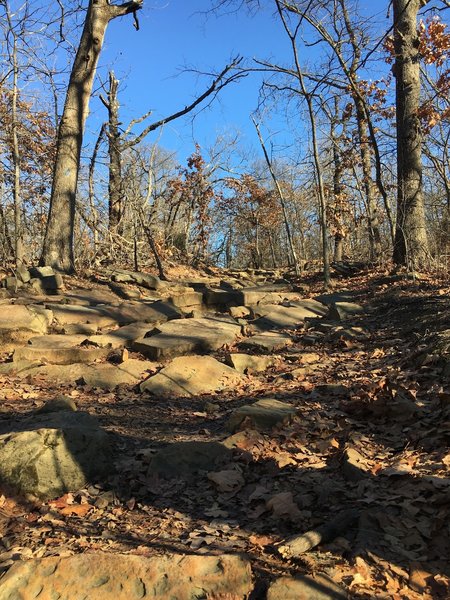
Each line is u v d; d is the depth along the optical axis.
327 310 9.90
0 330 7.41
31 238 16.27
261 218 29.28
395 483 3.47
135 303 9.77
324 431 4.58
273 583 2.50
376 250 17.11
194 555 2.76
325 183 20.50
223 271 17.38
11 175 15.56
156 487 3.76
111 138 17.30
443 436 3.99
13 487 3.61
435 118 12.55
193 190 23.39
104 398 5.86
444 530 2.90
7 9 12.83
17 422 4.87
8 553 2.99
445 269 11.23
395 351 6.75
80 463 3.82
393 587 2.52
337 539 2.91
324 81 13.34
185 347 7.45
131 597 2.48
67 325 8.17
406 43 12.59
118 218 17.34
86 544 3.08
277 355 7.43
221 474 3.76
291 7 11.61
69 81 13.03
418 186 12.55
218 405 5.67
